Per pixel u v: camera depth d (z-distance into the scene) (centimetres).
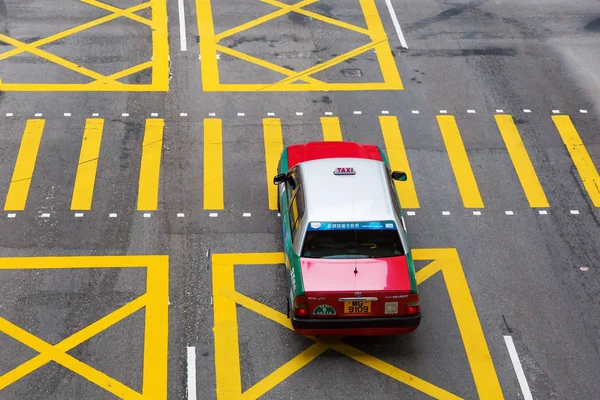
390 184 1281
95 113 1681
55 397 1112
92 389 1127
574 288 1326
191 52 1898
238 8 2091
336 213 1196
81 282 1298
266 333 1220
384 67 1873
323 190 1232
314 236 1180
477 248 1397
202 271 1328
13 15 2006
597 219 1473
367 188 1240
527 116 1733
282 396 1124
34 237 1379
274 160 1580
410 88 1806
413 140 1648
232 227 1420
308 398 1123
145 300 1270
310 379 1150
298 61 1884
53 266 1326
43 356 1171
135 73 1817
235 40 1952
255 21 2034
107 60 1856
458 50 1947
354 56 1909
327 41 1962
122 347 1190
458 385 1151
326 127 1675
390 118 1709
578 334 1241
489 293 1309
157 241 1384
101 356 1175
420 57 1916
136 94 1747
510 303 1292
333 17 2064
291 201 1291
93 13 2039
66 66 1825
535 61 1920
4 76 1778
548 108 1759
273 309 1262
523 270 1356
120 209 1448
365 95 1777
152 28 1986
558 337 1234
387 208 1210
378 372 1164
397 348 1202
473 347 1210
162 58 1873
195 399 1116
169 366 1164
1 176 1502
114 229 1405
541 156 1619
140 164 1552
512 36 2014
